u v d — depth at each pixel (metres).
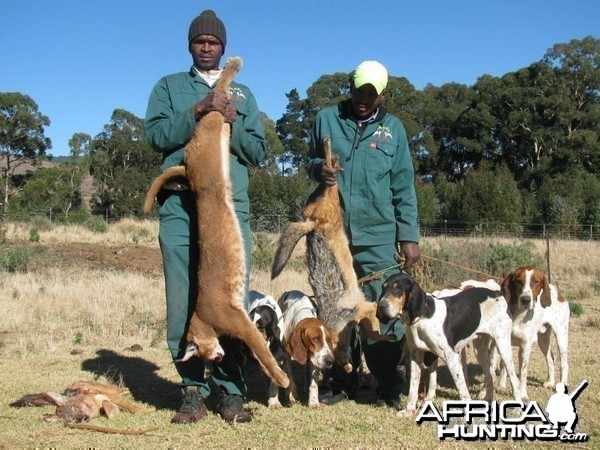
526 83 55.81
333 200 5.93
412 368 5.73
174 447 4.79
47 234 24.97
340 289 5.90
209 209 5.06
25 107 52.50
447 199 35.44
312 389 5.98
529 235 29.83
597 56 54.97
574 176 44.84
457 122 58.41
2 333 9.41
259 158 5.75
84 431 5.19
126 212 45.72
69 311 10.91
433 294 6.73
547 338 6.91
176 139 5.32
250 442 4.91
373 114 6.22
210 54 5.64
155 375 7.14
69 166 48.38
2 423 5.38
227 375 5.54
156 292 12.65
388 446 4.82
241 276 5.10
